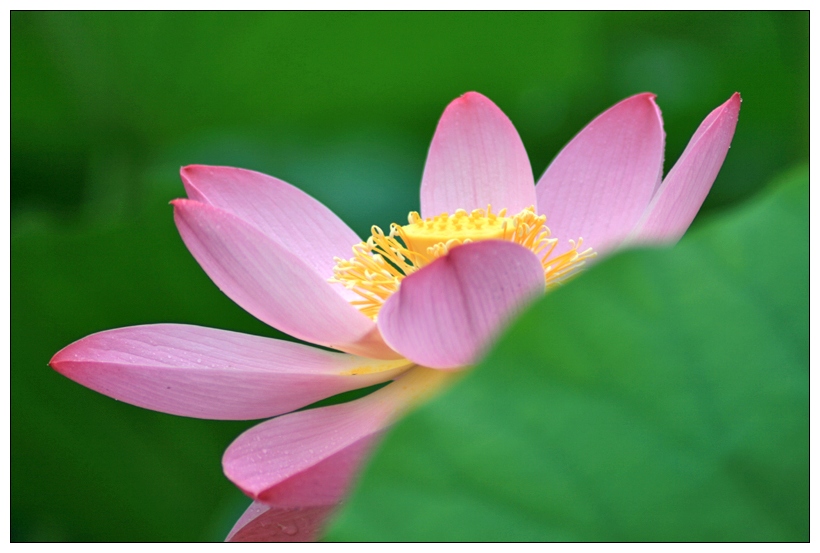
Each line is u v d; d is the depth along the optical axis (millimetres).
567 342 927
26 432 1100
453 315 1011
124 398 1045
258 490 1021
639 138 1105
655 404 923
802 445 917
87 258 1102
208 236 1028
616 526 897
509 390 925
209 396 1042
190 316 1123
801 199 938
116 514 1107
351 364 1068
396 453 922
